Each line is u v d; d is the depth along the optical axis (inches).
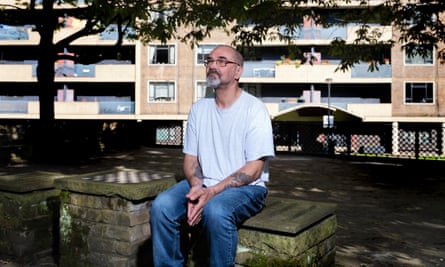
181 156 629.6
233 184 95.4
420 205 265.0
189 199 89.4
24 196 138.9
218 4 375.6
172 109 1098.7
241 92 106.5
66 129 663.8
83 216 122.7
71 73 1110.4
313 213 102.3
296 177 407.8
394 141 1039.0
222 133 103.1
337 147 892.6
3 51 1192.2
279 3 381.1
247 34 418.3
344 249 166.6
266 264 93.1
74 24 1120.2
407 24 418.0
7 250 141.3
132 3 360.2
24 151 517.7
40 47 512.4
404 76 1057.5
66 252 126.0
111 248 117.7
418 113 1053.8
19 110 1118.4
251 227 95.2
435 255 160.1
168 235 93.5
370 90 1129.4
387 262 151.3
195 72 1098.7
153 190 119.1
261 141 99.4
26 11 515.5
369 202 275.1
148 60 1103.6
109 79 1105.4
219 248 86.8
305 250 96.3
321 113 1092.5
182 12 401.1
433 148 1055.6
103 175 137.9
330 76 1071.0
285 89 1148.5
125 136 795.4
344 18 441.7
